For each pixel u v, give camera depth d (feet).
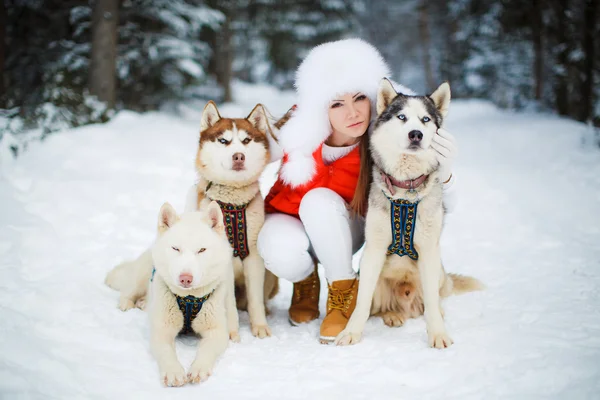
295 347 9.20
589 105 37.01
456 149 9.15
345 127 9.96
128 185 19.66
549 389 7.22
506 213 19.24
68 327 9.07
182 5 39.19
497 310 10.53
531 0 42.04
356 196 10.09
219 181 10.21
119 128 27.48
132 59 36.65
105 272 12.49
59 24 35.68
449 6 64.85
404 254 9.69
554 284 11.91
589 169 23.61
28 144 22.93
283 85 79.36
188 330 9.39
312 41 71.10
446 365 8.04
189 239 8.47
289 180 10.28
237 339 9.48
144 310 10.31
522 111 50.14
